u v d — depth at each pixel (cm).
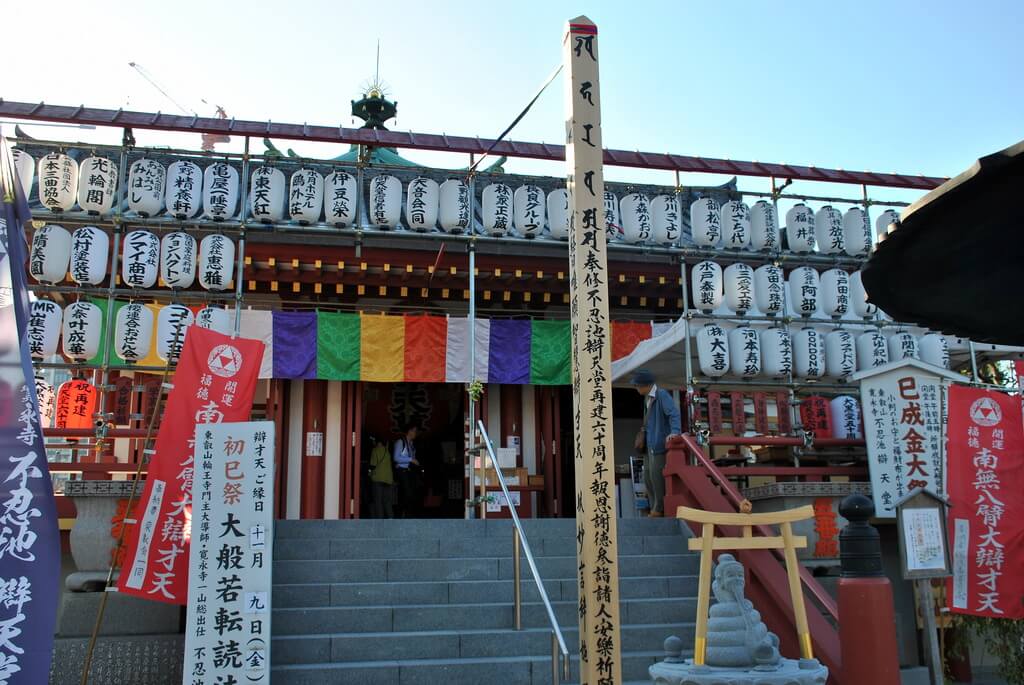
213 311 1170
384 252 1462
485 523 1020
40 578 636
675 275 1565
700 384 1227
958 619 1047
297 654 793
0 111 1105
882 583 669
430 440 1983
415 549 960
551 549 990
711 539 650
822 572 1062
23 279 682
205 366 876
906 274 495
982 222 441
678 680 612
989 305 530
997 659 1194
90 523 941
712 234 1293
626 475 1605
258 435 776
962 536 964
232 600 742
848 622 667
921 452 1044
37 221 1182
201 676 728
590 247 556
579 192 561
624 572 959
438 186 1295
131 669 876
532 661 788
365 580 912
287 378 1466
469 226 1284
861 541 682
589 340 548
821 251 1321
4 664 616
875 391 1066
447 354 1459
